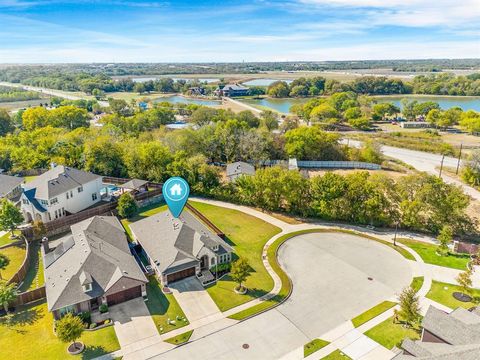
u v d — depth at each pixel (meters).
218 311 42.31
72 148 92.38
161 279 47.03
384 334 38.59
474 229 60.56
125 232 57.47
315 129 110.88
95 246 47.38
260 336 38.38
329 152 107.00
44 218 63.16
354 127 158.62
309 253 55.31
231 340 37.81
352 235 61.06
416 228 62.44
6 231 60.62
